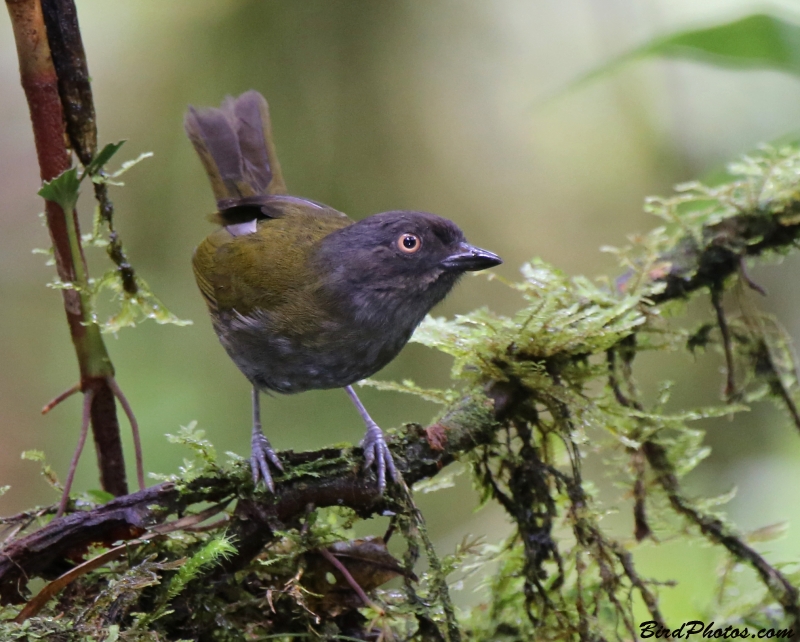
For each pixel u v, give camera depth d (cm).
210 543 511
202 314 1183
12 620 503
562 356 681
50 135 610
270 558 571
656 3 1276
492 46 1235
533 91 1245
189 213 1188
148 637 495
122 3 1199
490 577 681
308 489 570
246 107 962
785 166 729
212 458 562
